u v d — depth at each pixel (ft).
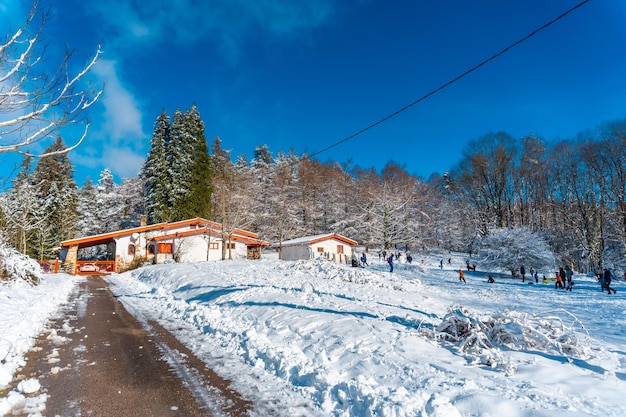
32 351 22.12
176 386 17.01
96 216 181.37
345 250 139.23
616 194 119.24
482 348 20.34
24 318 30.09
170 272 71.41
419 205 183.93
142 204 178.19
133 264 113.91
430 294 53.83
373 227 166.91
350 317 28.07
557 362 18.24
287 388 17.10
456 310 24.79
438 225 190.29
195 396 15.87
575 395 14.20
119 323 32.01
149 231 120.98
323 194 193.26
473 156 151.12
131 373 18.69
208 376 18.53
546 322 22.40
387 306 33.96
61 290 56.18
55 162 146.10
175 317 35.78
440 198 201.87
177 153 150.10
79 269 108.27
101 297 50.80
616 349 22.77
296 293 39.88
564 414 12.35
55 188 141.28
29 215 95.04
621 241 122.11
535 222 153.89
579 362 18.45
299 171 194.08
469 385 15.30
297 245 137.49
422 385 15.79
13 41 16.90
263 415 14.11
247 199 157.99
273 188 185.68
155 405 14.79
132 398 15.46
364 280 54.03
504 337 21.76
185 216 145.38
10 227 78.59
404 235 170.19
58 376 17.97
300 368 18.75
